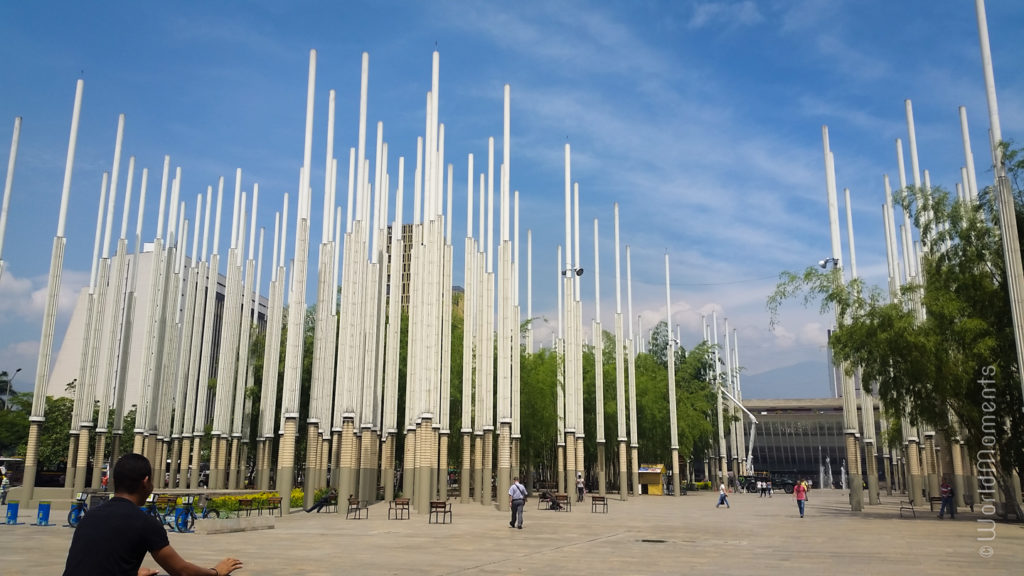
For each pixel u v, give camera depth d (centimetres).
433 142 3756
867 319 3297
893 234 4747
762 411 12644
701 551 1866
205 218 5475
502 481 3769
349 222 3969
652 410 6450
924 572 1488
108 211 4647
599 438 5284
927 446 4788
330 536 2227
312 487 3809
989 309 2994
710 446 8000
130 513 473
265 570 1439
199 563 1530
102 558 454
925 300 3109
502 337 3953
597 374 5388
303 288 3478
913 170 3991
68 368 8962
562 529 2561
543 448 6178
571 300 4909
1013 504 3019
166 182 5172
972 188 3975
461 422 4956
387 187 4434
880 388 3344
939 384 3020
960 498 4200
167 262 5200
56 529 2317
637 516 3359
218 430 4959
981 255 3022
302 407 5803
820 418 10981
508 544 2008
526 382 5566
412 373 3956
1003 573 1474
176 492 2853
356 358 3694
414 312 3975
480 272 4994
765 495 6262
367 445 3981
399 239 4669
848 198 4178
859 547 1988
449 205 4669
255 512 3166
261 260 5566
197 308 5394
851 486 3788
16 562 1518
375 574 1390
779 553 1828
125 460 500
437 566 1519
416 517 3167
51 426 6384
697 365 7800
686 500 5294
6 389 9219
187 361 5397
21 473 5809
